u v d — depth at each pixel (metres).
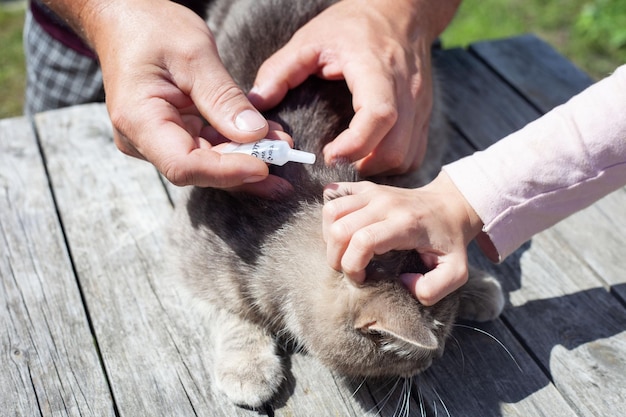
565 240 0.65
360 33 0.59
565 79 0.83
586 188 0.53
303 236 0.57
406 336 0.48
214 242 0.60
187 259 0.61
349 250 0.49
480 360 0.57
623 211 0.67
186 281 0.60
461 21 1.45
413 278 0.51
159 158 0.50
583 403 0.54
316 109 0.62
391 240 0.49
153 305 0.59
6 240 0.63
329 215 0.50
